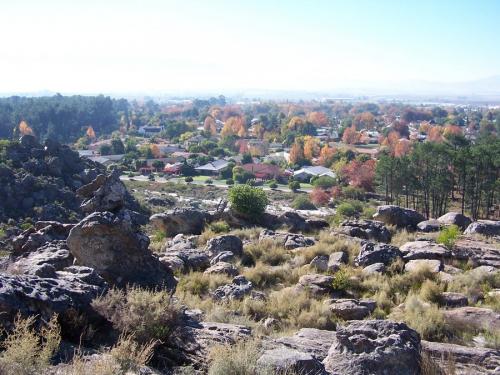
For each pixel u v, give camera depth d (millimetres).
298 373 6199
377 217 23344
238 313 11086
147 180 101688
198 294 12953
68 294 7203
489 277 13156
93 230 10172
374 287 13094
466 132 186625
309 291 12773
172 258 15422
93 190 14008
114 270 10172
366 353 6945
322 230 23031
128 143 152500
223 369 6094
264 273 14836
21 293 6543
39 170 56094
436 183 59531
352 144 162375
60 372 5484
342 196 81875
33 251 12641
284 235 19969
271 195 87250
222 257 16516
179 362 6895
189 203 71938
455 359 8023
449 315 10445
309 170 107062
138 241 10492
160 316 7371
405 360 6871
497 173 56562
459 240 18125
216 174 112688
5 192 49938
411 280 13445
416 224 23078
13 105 198375
